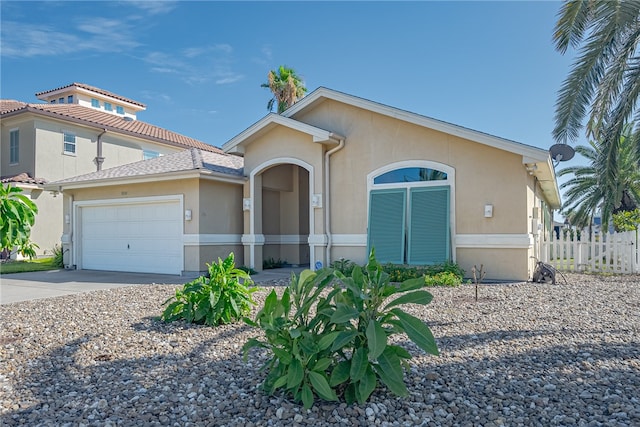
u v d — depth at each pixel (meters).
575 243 15.41
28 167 21.72
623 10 9.01
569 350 5.71
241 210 15.99
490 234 12.16
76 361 5.59
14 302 9.73
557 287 11.08
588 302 9.04
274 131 15.12
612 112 10.21
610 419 3.82
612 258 15.05
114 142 25.33
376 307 4.10
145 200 15.34
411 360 5.35
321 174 14.20
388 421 3.81
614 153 10.30
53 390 4.67
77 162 23.36
